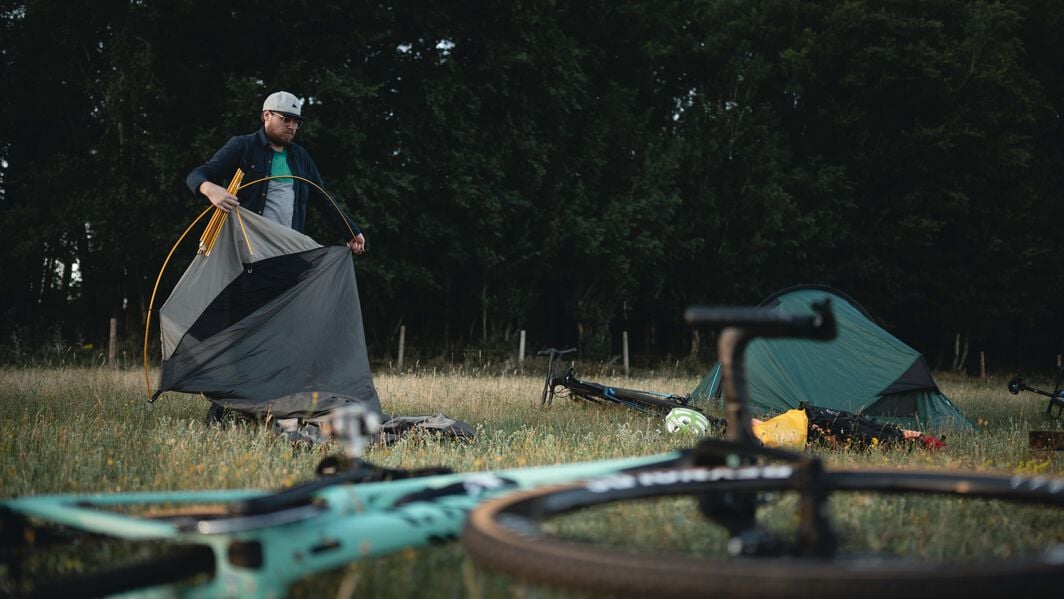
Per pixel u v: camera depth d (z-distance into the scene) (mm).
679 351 35844
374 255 24875
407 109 25188
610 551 1499
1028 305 36750
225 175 6988
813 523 1809
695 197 32562
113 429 5914
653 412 8492
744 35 34812
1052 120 38688
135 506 3203
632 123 31078
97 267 25703
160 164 21656
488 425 7297
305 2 22469
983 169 34531
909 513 3602
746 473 2051
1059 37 37875
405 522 2270
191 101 23375
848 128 33969
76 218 23312
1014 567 1391
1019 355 41969
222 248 6836
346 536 2094
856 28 33312
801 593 1345
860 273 34625
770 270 34156
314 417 6184
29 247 23484
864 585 1344
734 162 33125
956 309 35781
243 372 6613
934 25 32656
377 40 23375
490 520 1762
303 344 6809
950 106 33781
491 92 26156
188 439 5477
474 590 2166
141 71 22219
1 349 22344
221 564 1893
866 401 9805
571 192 29438
